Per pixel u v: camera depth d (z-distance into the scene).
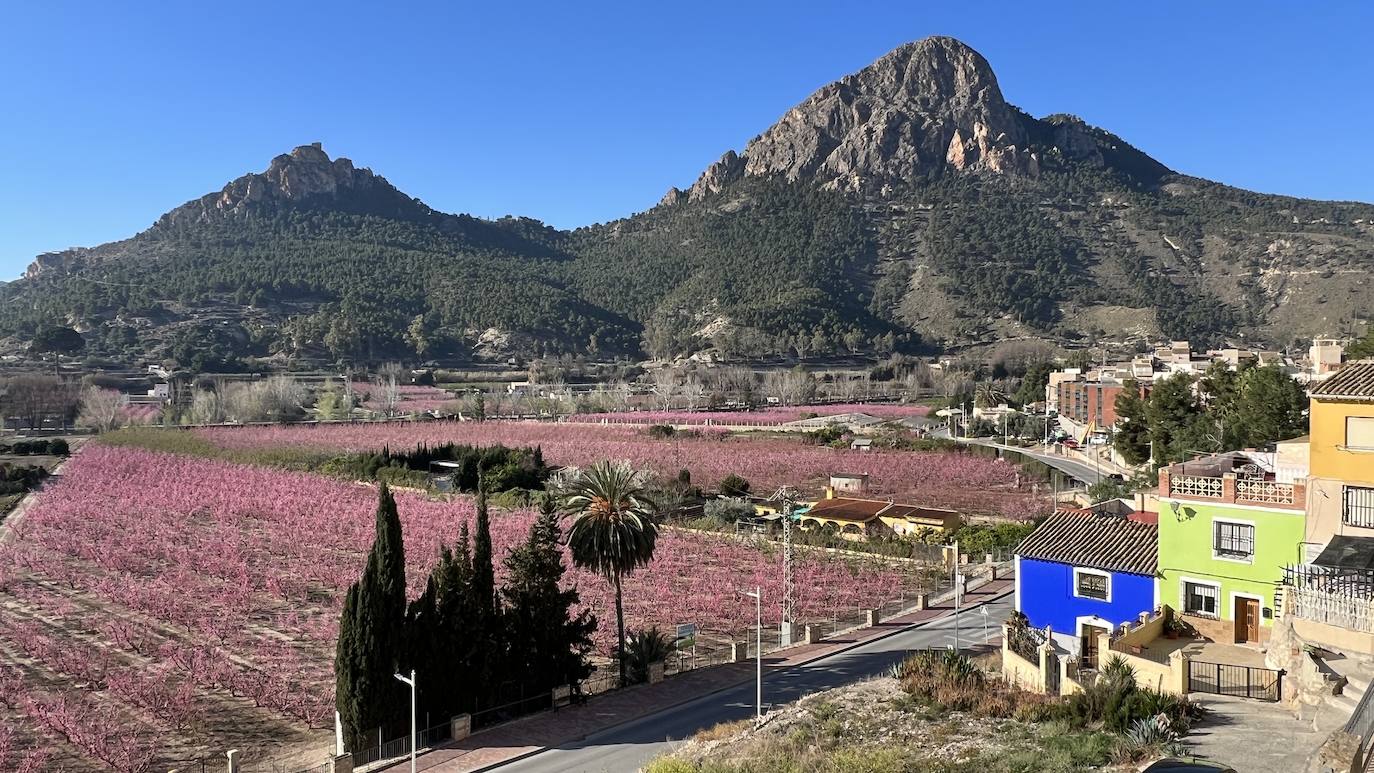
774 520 94.44
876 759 31.02
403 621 40.47
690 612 64.94
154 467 137.50
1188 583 42.53
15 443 160.88
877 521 92.19
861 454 147.88
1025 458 142.00
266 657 54.66
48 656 54.00
